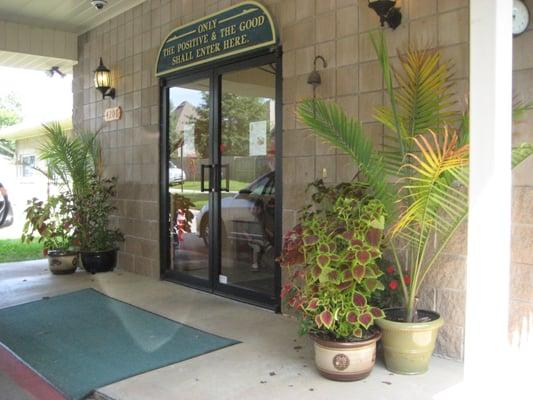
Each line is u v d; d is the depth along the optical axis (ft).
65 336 13.58
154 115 20.12
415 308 11.04
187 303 16.66
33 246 30.86
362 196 11.00
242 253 16.80
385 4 11.93
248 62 16.21
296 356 11.84
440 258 11.48
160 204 20.11
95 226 21.62
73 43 25.26
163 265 20.15
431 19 11.66
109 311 15.83
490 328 8.12
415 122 10.97
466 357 8.32
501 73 8.04
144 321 14.74
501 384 8.34
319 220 10.75
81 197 21.50
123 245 22.31
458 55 11.23
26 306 16.48
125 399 9.84
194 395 9.92
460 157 9.23
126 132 21.83
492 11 7.98
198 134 18.33
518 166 10.30
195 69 18.13
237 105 16.78
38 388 10.57
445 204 10.07
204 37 17.46
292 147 14.76
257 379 10.59
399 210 10.95
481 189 8.17
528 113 10.27
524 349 10.38
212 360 11.69
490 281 8.11
